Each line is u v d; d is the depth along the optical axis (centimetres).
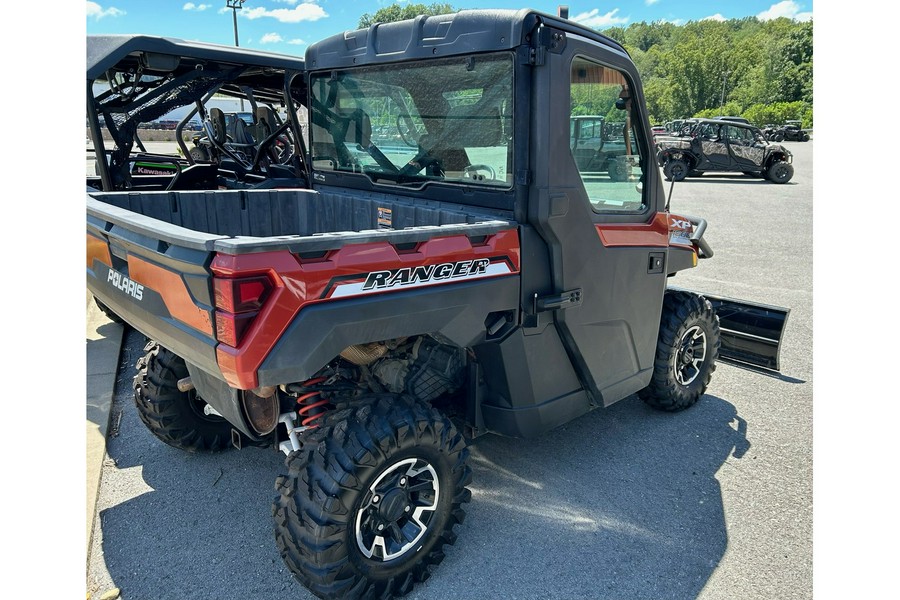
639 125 312
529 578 260
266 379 195
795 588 255
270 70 683
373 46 308
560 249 272
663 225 339
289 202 382
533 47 244
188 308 208
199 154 855
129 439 372
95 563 266
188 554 273
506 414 288
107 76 623
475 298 248
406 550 246
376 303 216
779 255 916
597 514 304
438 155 297
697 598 251
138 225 225
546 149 253
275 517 232
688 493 323
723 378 478
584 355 303
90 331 545
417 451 240
